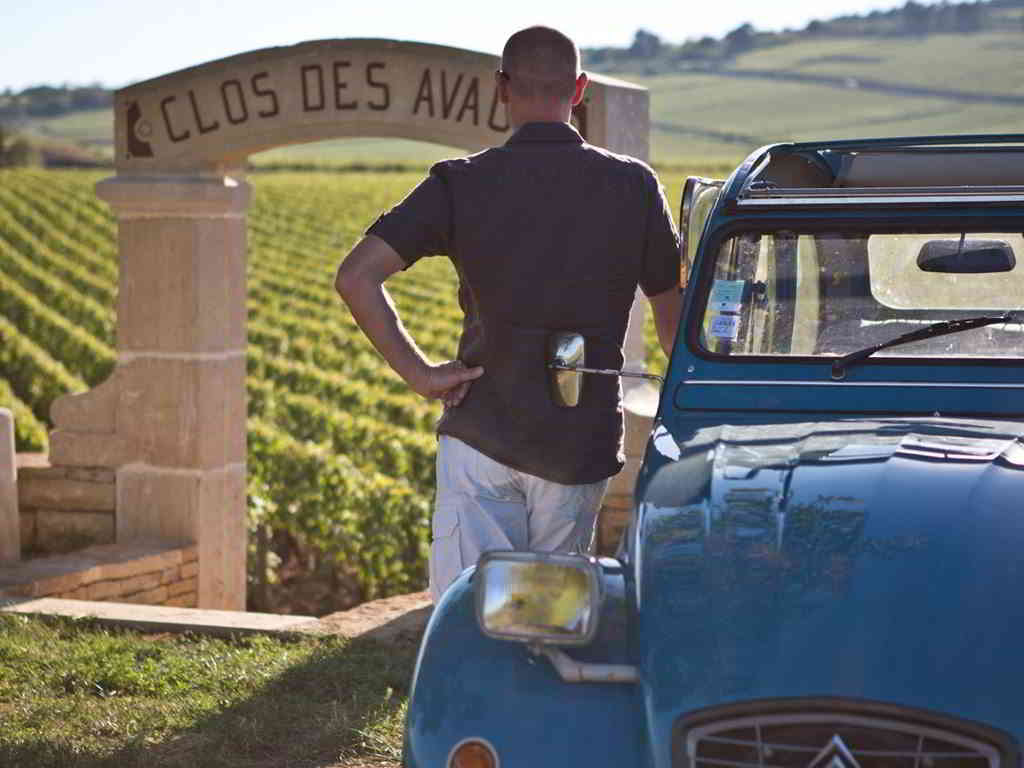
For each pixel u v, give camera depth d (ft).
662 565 9.71
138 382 30.76
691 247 13.89
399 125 29.17
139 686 18.85
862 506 9.64
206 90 29.96
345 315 113.70
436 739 9.61
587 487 12.86
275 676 18.85
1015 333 11.95
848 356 12.05
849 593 8.94
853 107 472.03
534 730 9.48
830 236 12.51
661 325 13.55
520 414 12.53
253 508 43.93
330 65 29.35
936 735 8.36
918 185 14.83
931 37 638.53
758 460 10.65
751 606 9.07
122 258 30.63
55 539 31.45
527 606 9.78
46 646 20.94
